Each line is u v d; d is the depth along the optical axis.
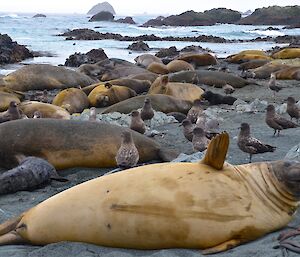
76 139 8.82
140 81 21.06
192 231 4.28
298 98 17.27
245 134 8.30
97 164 8.90
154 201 4.35
